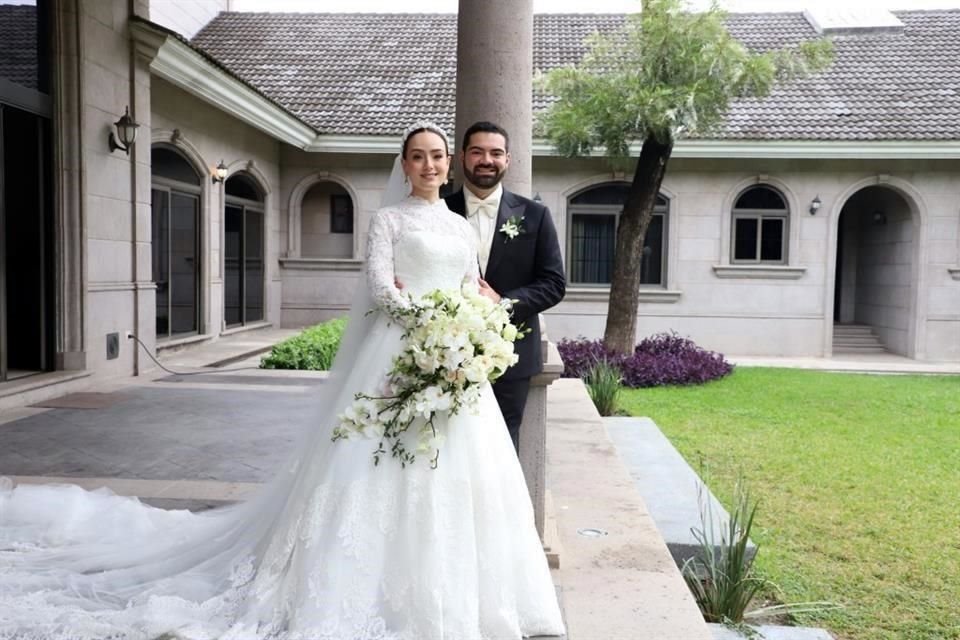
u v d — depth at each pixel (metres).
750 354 15.55
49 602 2.83
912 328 15.41
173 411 6.86
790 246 15.38
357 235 15.95
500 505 2.72
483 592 2.62
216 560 3.05
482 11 3.62
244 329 14.27
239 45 18.75
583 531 3.83
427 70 17.69
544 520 3.35
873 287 17.39
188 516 3.71
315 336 10.88
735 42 10.14
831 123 15.07
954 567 4.29
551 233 3.18
